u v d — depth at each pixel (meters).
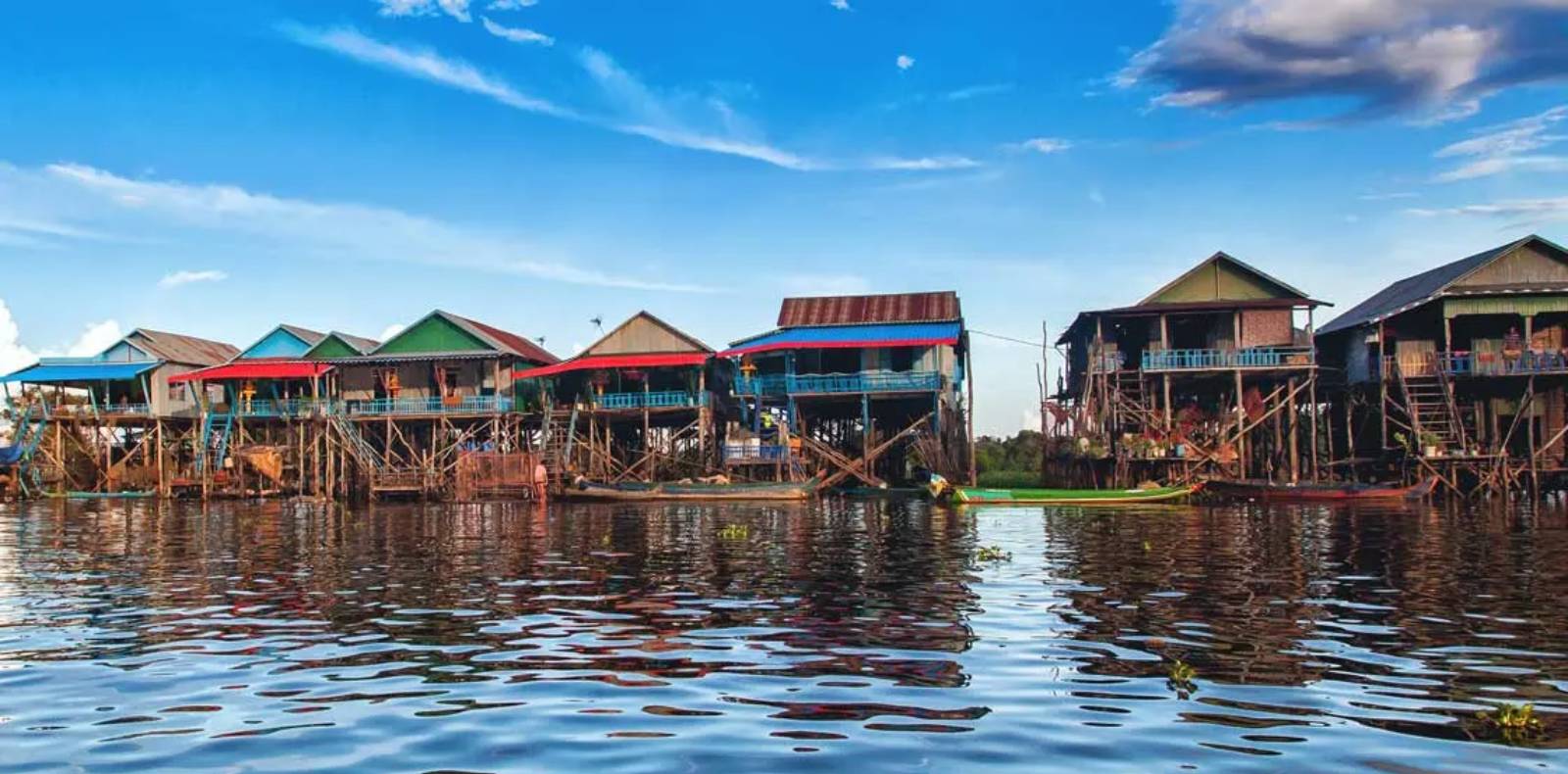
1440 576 20.19
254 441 60.16
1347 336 51.78
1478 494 45.53
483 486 51.59
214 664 13.23
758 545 27.39
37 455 60.31
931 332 53.91
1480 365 46.38
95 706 11.23
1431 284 49.69
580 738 9.91
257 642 14.68
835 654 13.40
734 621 15.86
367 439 59.34
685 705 11.04
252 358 63.16
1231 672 12.34
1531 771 8.86
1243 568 21.55
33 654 13.92
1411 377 47.41
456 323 58.38
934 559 23.45
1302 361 48.47
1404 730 10.03
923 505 44.91
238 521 39.44
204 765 9.26
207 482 53.97
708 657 13.30
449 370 59.56
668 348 57.19
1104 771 8.89
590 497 50.31
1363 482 46.22
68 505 53.00
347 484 56.22
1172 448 46.47
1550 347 48.12
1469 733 9.94
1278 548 25.48
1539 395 47.94
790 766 9.05
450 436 58.84
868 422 54.41
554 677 12.34
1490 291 46.28
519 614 16.73
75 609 17.66
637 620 16.05
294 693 11.74
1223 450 47.00
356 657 13.57
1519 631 14.70
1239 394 48.00
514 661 13.22
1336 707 10.81
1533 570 20.97
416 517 40.84
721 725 10.29
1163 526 32.34
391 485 52.84
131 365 60.94
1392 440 48.59
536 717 10.64
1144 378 49.66
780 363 57.22
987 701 11.09
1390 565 21.88
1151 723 10.28
